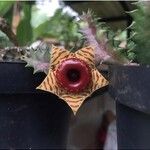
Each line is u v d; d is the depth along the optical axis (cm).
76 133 43
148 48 26
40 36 54
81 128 43
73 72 27
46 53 28
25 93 30
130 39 27
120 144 26
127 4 39
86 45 28
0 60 30
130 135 25
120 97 25
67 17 53
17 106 31
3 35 34
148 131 24
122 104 26
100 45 28
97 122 43
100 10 44
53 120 32
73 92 27
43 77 30
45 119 32
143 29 26
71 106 27
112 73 27
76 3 45
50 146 32
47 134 32
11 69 29
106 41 28
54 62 27
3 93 30
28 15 41
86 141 43
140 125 25
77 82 27
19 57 32
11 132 31
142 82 24
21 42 39
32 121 31
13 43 34
